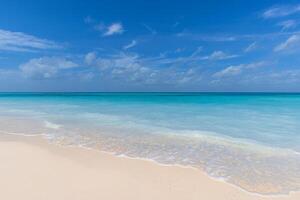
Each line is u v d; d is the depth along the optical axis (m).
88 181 4.38
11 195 3.75
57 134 8.95
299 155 6.28
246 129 10.04
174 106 24.20
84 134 8.99
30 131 9.53
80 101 34.66
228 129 10.08
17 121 12.34
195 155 6.27
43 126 10.77
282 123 11.76
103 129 10.03
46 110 18.94
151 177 4.65
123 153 6.39
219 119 13.37
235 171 5.06
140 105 25.70
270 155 6.29
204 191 4.06
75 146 7.10
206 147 7.12
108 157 5.98
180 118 13.80
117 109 20.28
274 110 18.89
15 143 7.38
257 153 6.46
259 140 8.00
